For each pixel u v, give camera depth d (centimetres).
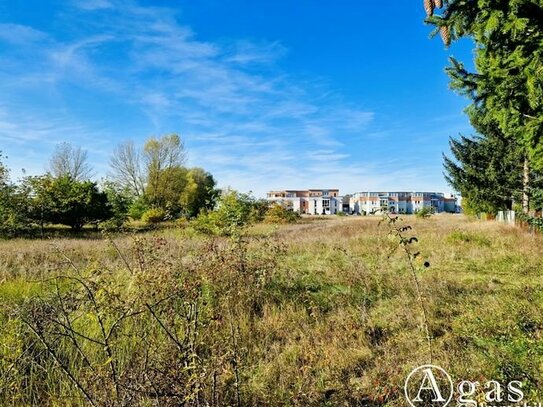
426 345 385
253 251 728
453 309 509
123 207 2705
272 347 396
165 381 257
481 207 2391
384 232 1467
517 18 319
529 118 450
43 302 303
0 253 935
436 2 349
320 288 636
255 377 337
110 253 896
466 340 397
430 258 907
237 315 461
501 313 464
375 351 385
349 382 331
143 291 288
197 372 259
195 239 1020
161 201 3903
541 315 446
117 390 246
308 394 308
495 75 385
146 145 3928
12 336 299
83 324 365
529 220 1405
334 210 10119
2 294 495
